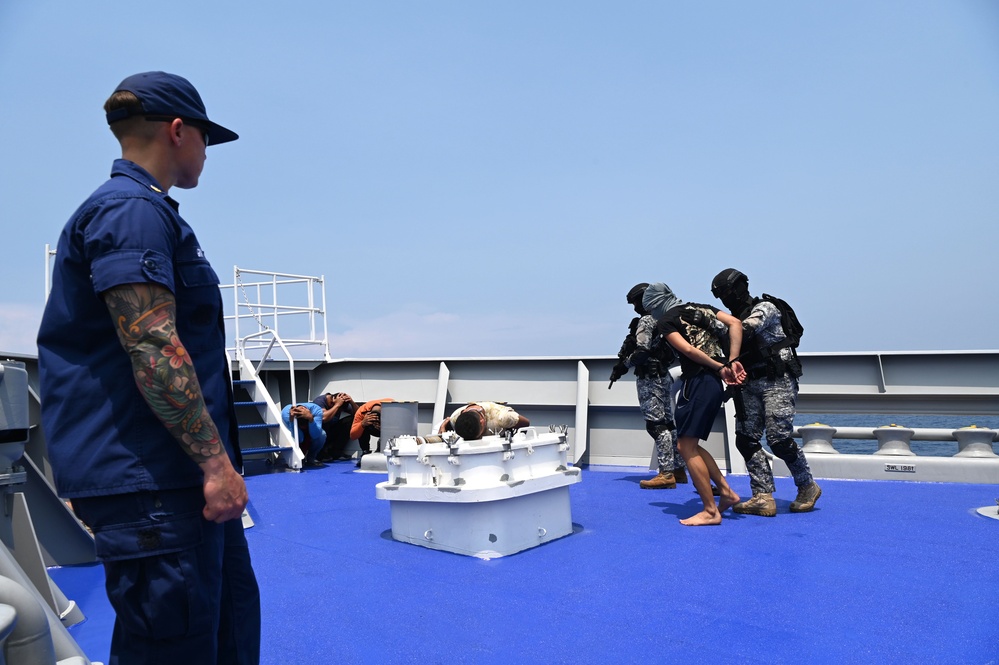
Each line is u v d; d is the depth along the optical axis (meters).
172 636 1.63
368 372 9.84
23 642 1.43
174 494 1.62
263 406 8.75
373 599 3.43
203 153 1.86
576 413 8.31
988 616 3.03
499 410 4.80
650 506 5.69
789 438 5.19
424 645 2.85
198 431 1.55
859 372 7.86
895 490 6.08
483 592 3.51
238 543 1.97
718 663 2.62
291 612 3.26
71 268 1.61
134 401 1.61
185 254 1.71
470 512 4.20
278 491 6.88
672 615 3.12
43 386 1.64
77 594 3.59
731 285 5.27
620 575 3.74
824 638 2.83
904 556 3.99
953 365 7.60
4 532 2.95
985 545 4.20
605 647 2.79
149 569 1.61
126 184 1.64
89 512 1.60
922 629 2.89
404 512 4.61
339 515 5.57
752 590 3.44
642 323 6.52
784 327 5.28
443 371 9.18
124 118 1.73
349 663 2.69
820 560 3.94
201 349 1.76
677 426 4.98
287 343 9.97
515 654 2.74
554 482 4.52
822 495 5.96
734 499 5.32
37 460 4.42
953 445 9.05
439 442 4.83
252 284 9.68
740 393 5.32
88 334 1.62
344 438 9.45
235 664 1.94
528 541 4.34
